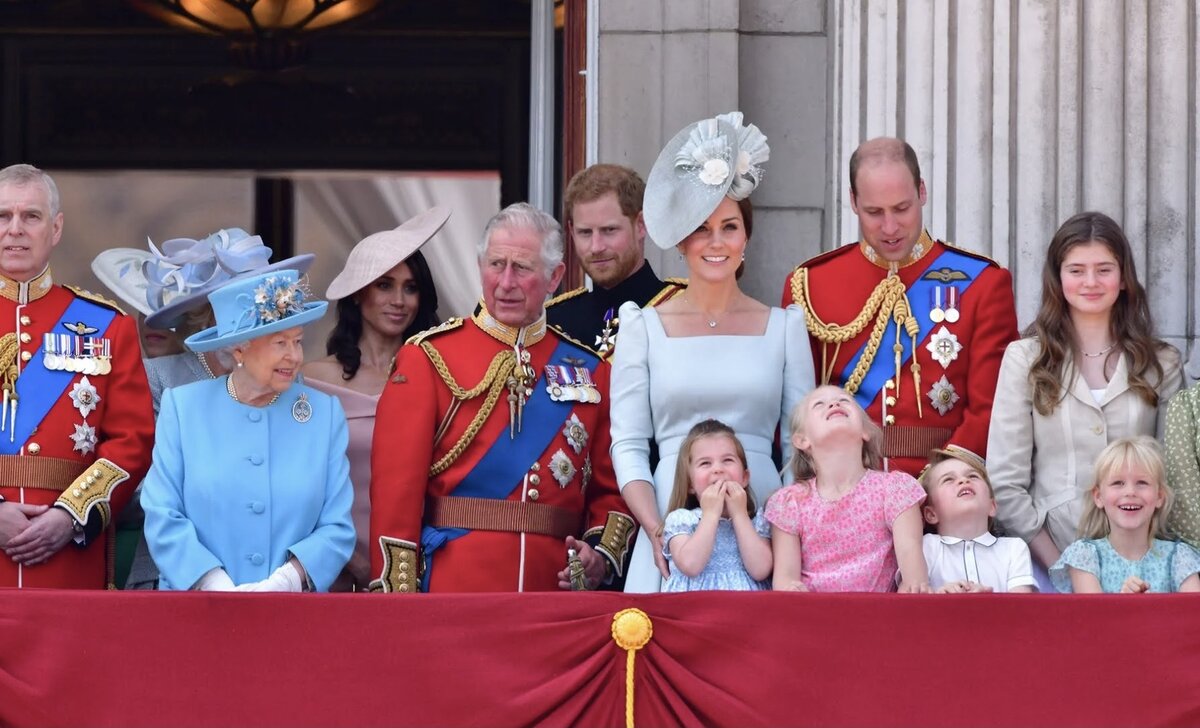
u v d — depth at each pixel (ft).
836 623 64.90
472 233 120.06
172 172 123.65
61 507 71.87
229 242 77.41
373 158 122.42
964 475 71.10
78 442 73.87
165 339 82.07
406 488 72.18
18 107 123.75
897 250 76.07
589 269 83.35
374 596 65.16
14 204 74.43
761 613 65.10
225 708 64.44
